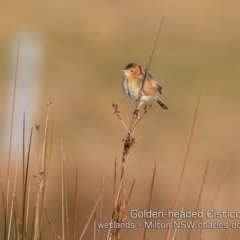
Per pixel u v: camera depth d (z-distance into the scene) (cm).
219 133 1998
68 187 1155
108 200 1130
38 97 1374
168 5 3656
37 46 1405
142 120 2033
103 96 2289
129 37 3175
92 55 2847
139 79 975
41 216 681
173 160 1617
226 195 1250
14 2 3500
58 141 1764
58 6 3512
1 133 1449
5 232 694
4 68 2173
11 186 1097
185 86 2539
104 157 1396
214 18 3481
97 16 3431
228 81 2603
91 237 1049
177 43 3119
